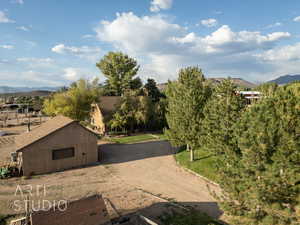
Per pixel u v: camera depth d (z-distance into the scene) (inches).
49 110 1473.9
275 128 321.4
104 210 469.7
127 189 720.3
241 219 360.2
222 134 613.6
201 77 925.2
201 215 541.6
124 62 2492.6
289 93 346.6
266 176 321.1
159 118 1782.7
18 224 451.2
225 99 644.7
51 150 892.0
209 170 842.8
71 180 798.5
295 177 302.8
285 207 316.2
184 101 881.5
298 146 305.7
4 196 657.0
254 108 358.9
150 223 471.2
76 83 1619.1
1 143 1346.0
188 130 885.8
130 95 1683.1
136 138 1540.4
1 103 3607.3
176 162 1014.4
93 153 1009.5
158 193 690.8
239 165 361.4
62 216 425.4
